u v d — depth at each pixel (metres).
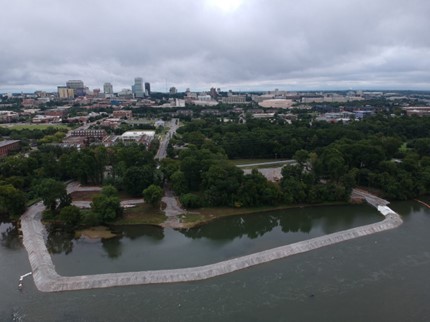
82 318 94.38
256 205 178.38
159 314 96.25
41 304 99.62
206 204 176.50
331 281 112.38
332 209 178.75
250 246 137.62
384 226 152.25
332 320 95.12
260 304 100.94
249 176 184.38
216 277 113.31
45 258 122.94
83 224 153.38
